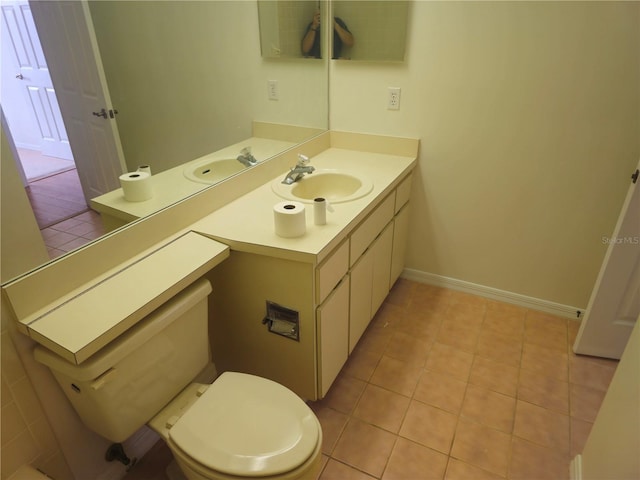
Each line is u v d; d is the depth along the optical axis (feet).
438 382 6.33
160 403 4.33
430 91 7.02
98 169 4.08
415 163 7.57
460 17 6.36
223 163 5.85
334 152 7.96
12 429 3.76
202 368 4.88
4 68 3.21
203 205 5.28
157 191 4.81
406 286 8.63
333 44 7.38
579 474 4.75
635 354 3.77
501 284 7.99
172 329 4.20
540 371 6.49
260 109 6.42
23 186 3.44
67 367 3.41
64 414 4.15
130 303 3.73
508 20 6.13
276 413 4.10
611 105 6.03
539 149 6.70
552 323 7.51
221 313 5.56
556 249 7.26
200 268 4.34
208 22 5.34
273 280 4.90
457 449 5.34
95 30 4.07
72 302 3.72
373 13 6.82
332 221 5.12
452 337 7.23
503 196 7.26
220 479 3.63
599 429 4.40
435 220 8.01
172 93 4.93
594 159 6.42
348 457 5.25
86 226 4.00
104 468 4.76
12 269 3.43
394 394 6.14
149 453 5.31
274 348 5.43
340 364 5.96
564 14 5.81
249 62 6.10
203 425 3.98
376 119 7.64
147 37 4.54
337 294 5.28
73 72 3.82
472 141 7.08
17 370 3.66
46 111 3.57
